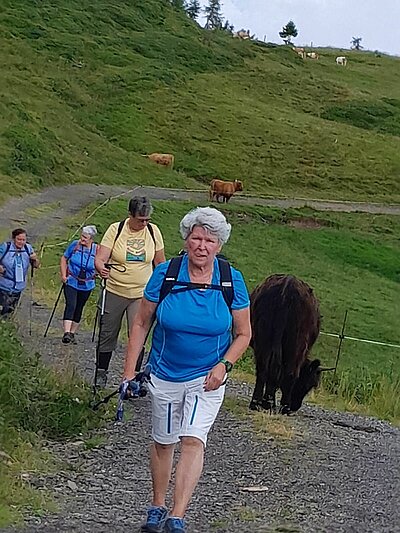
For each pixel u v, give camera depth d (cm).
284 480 728
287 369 981
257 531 574
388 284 3309
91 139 5091
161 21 9144
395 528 626
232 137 5991
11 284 1307
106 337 905
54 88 5947
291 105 7394
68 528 537
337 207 4819
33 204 3278
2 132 4109
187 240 534
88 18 8106
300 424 966
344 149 6097
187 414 523
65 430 766
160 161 5150
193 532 559
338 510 656
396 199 5422
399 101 8200
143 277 893
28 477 636
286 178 5509
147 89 6581
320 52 11575
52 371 909
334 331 2264
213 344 534
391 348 2105
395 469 822
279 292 978
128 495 630
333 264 3534
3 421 707
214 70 7831
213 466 745
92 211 3331
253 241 3619
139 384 546
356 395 1316
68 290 1290
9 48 6438
